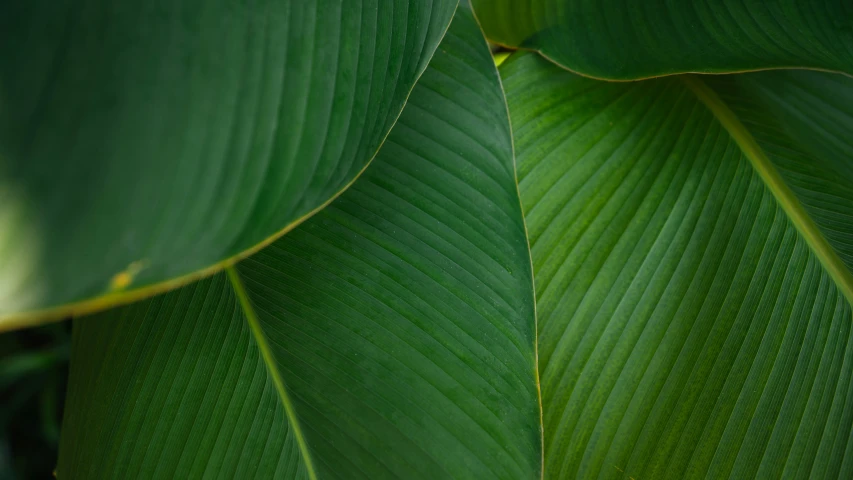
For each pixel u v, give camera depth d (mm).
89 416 524
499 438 518
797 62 551
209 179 405
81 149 365
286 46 431
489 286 528
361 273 525
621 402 559
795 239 574
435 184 536
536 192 577
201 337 524
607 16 572
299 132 426
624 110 594
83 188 356
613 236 572
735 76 605
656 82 602
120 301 335
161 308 526
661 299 566
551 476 554
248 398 520
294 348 521
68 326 742
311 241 528
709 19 555
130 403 520
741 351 562
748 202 579
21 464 737
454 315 524
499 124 549
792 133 592
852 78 598
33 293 315
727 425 558
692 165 584
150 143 390
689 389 560
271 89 425
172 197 383
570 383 560
